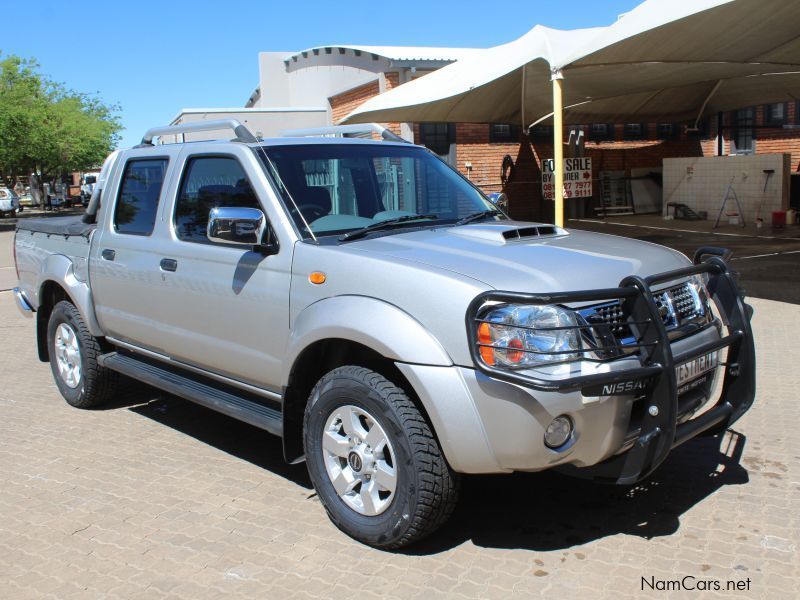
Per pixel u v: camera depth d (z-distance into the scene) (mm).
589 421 3174
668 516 3916
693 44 11094
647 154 23234
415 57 18438
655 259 3805
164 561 3598
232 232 3994
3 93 37500
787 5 9539
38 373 7359
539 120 17031
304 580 3387
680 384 3527
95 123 46719
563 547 3625
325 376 3734
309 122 22188
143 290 4980
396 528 3457
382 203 4652
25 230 6613
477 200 4973
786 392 5898
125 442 5281
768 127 21469
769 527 3752
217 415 5875
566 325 3160
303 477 4594
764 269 11492
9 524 4035
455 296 3234
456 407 3193
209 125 4859
